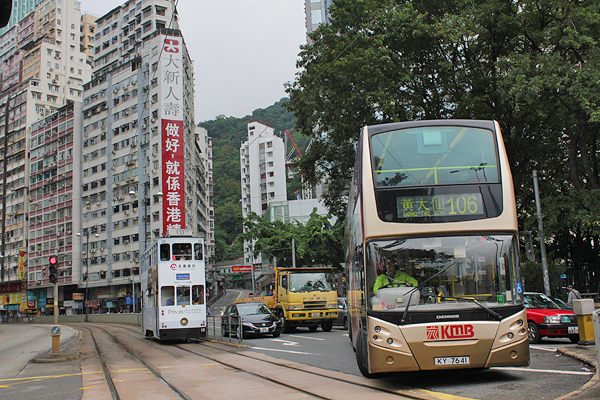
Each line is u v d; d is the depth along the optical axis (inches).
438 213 329.1
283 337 800.9
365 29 940.6
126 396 347.9
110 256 2561.5
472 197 331.6
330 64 915.4
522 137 986.7
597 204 838.5
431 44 950.4
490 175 337.4
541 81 756.6
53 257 651.5
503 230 328.2
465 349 306.5
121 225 2508.6
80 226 2778.1
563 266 1146.7
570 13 804.0
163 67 2284.7
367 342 322.0
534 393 281.0
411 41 940.6
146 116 2397.9
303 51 1029.8
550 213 866.8
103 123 2669.8
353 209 431.5
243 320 804.6
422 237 327.9
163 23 2684.5
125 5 2807.6
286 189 4611.2
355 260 355.6
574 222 861.8
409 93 943.7
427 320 311.6
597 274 973.8
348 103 911.0
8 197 3309.5
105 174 2632.9
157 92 2325.3
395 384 335.0
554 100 865.5
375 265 327.9
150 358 600.4
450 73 933.2
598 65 757.3
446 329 308.5
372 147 350.3
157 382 404.5
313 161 1098.1
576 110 843.4
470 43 933.2
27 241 3132.4
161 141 2212.1
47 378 466.0
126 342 910.4
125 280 2459.4
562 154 1048.8
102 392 370.9
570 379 313.9
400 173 339.6
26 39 3905.0
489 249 324.8
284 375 401.4
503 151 344.5
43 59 3486.7
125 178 2493.8
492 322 309.9
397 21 885.8
